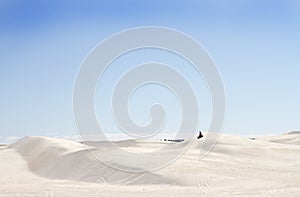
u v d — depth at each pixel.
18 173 31.53
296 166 28.30
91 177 26.62
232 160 29.58
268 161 30.22
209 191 19.38
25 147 41.31
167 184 22.97
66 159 31.55
